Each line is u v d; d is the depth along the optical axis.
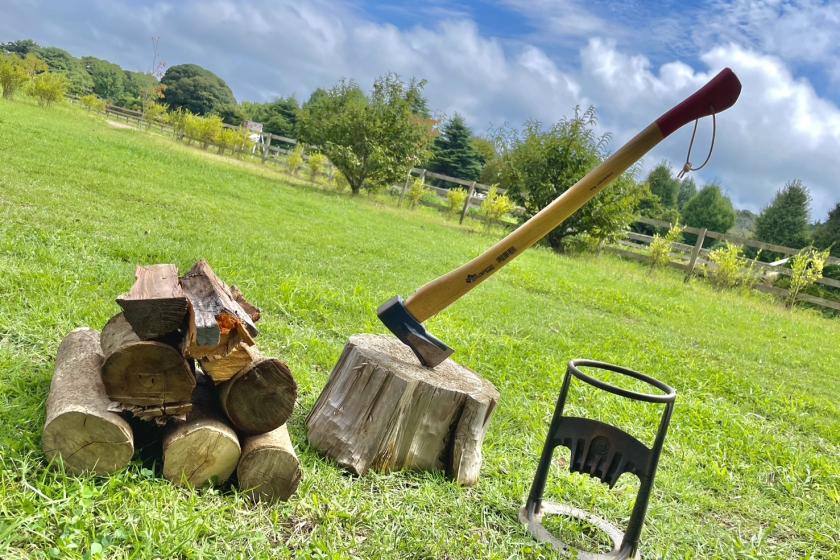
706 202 44.88
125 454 2.60
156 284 2.84
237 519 2.63
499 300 9.38
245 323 2.75
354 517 2.85
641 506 3.02
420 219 19.98
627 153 3.13
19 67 27.02
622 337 8.90
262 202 13.83
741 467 4.68
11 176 9.22
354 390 3.42
